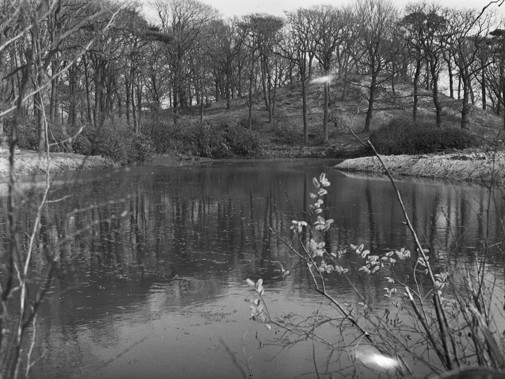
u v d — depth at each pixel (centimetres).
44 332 496
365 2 4844
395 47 4850
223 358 441
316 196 378
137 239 933
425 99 5684
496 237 855
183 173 2619
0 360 195
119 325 520
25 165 1736
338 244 866
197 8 5416
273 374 405
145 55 3722
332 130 5278
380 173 2522
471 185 1752
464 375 151
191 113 6078
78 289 628
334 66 5059
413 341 429
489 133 2770
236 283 661
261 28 5209
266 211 1272
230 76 6538
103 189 1756
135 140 3375
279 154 4597
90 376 407
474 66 3281
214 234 981
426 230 963
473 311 269
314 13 4859
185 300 594
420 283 612
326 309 546
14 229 189
